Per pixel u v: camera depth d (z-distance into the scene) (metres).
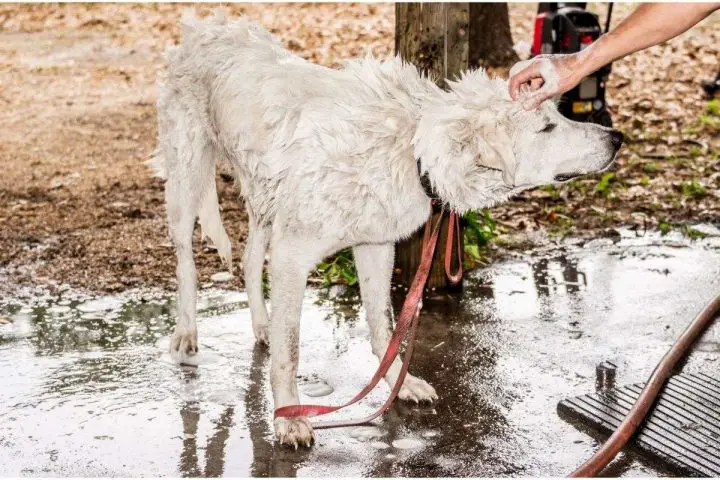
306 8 13.68
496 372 4.61
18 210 7.25
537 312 5.37
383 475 3.66
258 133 4.19
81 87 11.34
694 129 9.07
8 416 4.15
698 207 7.20
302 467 3.73
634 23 3.51
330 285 5.91
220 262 6.29
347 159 3.87
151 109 10.49
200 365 4.73
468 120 3.68
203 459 3.79
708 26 12.52
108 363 4.73
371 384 4.05
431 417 4.17
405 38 5.34
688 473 3.62
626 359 4.73
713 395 4.27
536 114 3.74
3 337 5.05
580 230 6.82
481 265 6.18
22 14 14.43
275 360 4.06
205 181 4.81
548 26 8.16
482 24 10.96
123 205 7.38
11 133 9.53
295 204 3.99
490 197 3.91
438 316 5.34
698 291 5.62
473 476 3.65
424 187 3.84
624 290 5.68
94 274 6.03
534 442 3.92
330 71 4.20
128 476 3.65
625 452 3.83
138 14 14.20
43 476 3.64
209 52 4.60
